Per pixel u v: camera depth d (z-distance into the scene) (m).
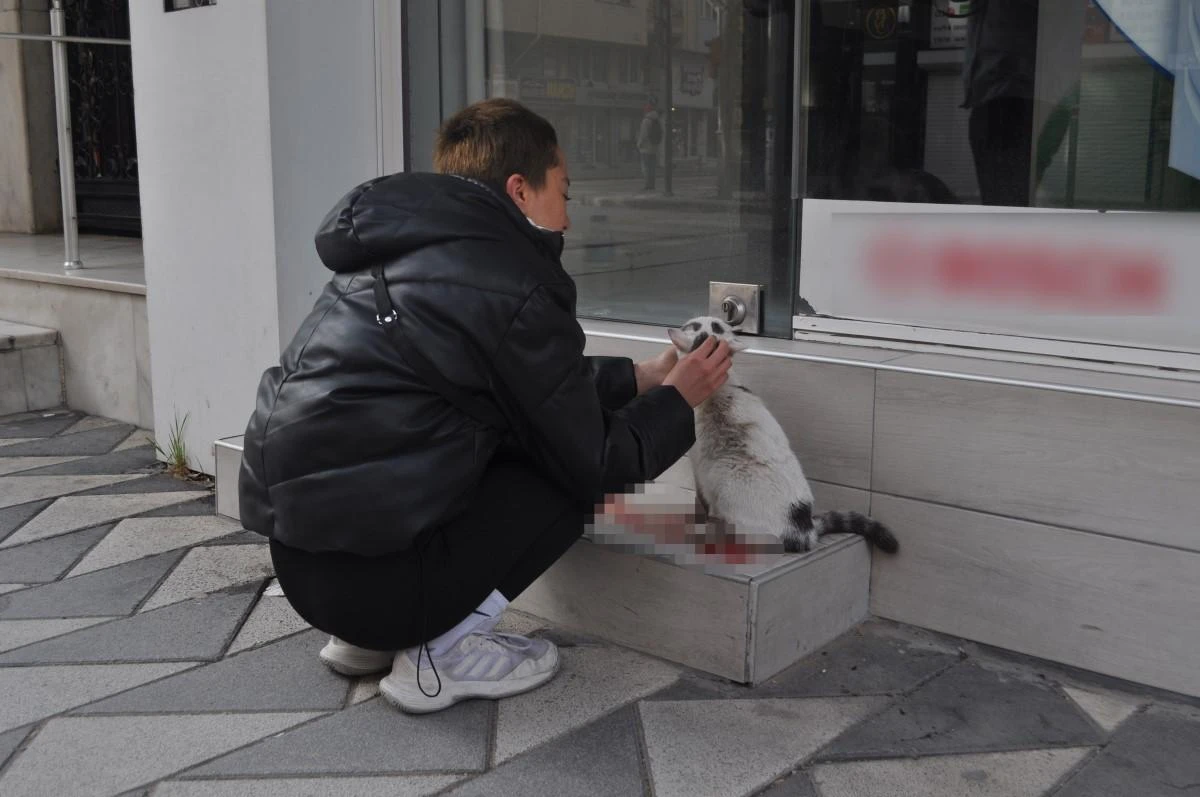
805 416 3.19
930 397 2.95
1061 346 2.94
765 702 2.71
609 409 2.78
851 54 3.21
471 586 2.57
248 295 4.14
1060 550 2.82
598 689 2.77
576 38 3.81
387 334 2.34
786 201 3.40
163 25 4.22
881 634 3.08
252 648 3.02
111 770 2.41
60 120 5.81
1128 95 2.78
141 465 4.79
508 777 2.38
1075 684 2.80
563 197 2.69
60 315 5.75
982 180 3.04
